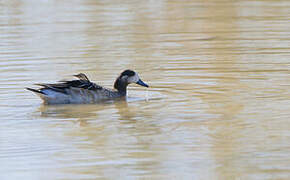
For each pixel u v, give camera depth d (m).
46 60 20.98
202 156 11.63
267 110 14.66
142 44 23.47
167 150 11.98
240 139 12.54
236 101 15.66
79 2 33.78
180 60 20.80
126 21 28.28
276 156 11.52
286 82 17.53
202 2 33.66
